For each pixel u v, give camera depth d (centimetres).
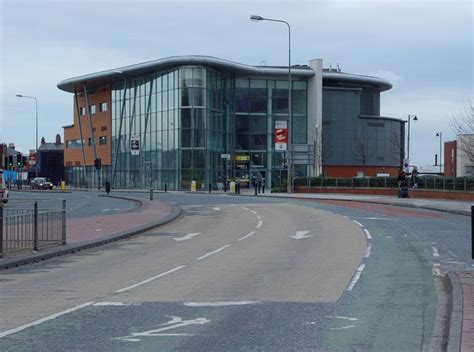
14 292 1086
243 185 7750
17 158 7356
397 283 1127
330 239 1906
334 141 8494
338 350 689
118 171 8181
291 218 2758
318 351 686
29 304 971
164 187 7144
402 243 1784
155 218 2673
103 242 1861
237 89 7812
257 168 7850
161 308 927
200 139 6994
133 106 7869
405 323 818
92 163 8838
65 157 9719
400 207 3628
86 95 8900
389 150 9025
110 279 1220
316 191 5922
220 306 937
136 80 7794
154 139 7444
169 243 1880
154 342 730
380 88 9256
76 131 9338
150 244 1862
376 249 1647
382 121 8938
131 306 944
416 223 2475
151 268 1362
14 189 8394
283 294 1030
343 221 2564
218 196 5312
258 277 1212
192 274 1262
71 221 2541
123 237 2017
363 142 8581
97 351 694
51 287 1136
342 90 8550
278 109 7956
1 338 755
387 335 755
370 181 5394
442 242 1809
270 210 3303
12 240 1502
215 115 7288
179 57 6938
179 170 6994
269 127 7906
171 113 7131
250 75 7775
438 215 2977
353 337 746
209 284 1138
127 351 692
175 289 1090
